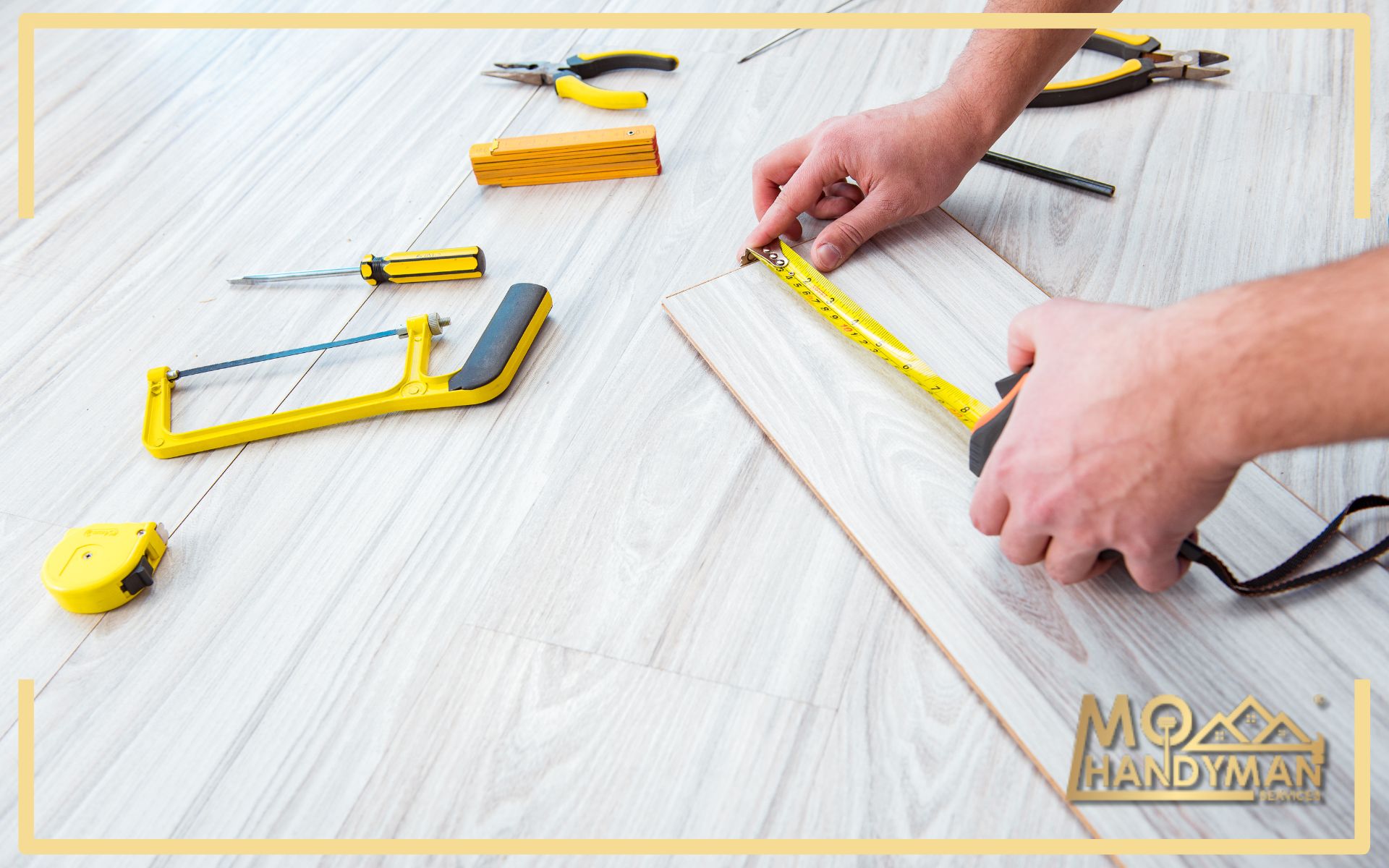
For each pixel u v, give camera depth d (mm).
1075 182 1145
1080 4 952
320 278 1192
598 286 1125
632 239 1181
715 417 958
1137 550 631
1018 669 721
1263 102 1236
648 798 706
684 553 849
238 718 789
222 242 1276
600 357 1038
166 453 1002
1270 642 710
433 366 1045
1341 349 479
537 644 803
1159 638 723
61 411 1078
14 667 848
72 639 862
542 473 931
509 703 770
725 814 691
